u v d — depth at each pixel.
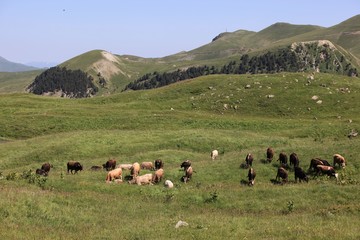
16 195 22.23
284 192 26.03
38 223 19.38
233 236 17.19
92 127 65.44
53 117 69.81
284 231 17.72
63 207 22.62
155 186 29.19
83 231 19.08
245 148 46.25
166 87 93.50
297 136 54.31
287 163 33.47
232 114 71.75
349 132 53.88
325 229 17.58
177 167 35.72
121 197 26.88
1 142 58.97
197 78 96.12
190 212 24.03
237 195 26.36
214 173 32.28
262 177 31.06
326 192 25.09
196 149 47.19
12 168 42.19
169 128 62.56
